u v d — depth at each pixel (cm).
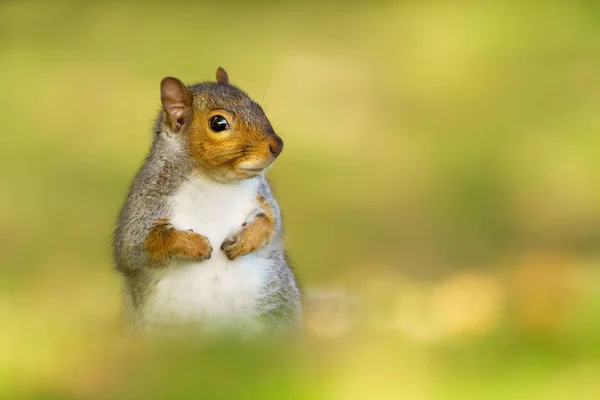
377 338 325
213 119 340
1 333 326
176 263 341
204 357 320
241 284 342
